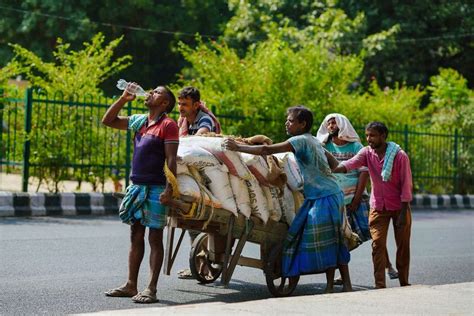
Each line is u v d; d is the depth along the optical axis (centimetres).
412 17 5853
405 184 1499
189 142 1348
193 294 1420
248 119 3100
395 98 4084
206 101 3139
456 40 5969
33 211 2459
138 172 1294
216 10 6506
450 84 4472
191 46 6475
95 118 2734
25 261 1653
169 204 1279
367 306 1136
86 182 2967
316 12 5762
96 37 3089
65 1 6012
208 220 1331
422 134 3716
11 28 6091
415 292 1270
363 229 1591
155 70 6681
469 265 1888
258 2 5891
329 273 1433
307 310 1088
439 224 2852
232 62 3191
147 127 1303
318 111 3269
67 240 1970
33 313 1198
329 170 1433
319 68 3306
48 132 2609
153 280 1315
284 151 1378
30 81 3247
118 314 1022
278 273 1428
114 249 1872
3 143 2659
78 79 2975
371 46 5434
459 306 1154
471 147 3966
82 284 1446
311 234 1400
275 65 3216
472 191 3969
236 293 1451
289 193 1463
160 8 6338
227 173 1347
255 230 1399
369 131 1512
